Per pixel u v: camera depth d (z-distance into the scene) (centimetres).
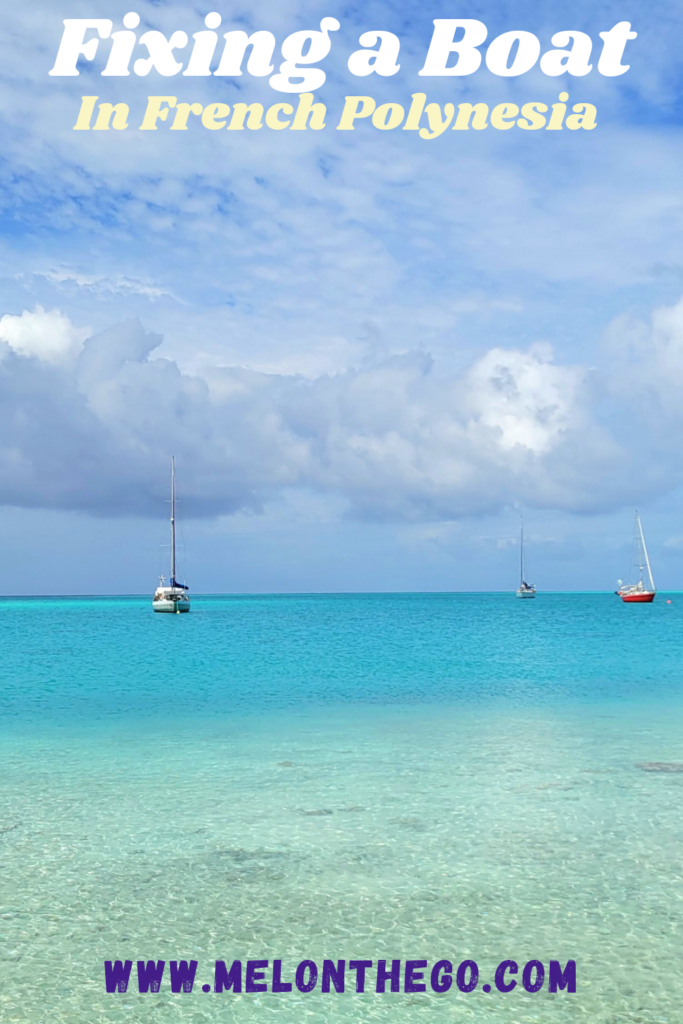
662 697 2419
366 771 1434
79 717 2091
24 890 906
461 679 2950
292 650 4378
